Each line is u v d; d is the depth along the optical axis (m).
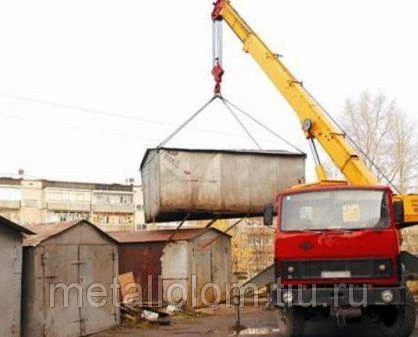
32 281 14.12
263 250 35.41
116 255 16.92
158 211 21.14
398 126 41.16
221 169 21.81
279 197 12.01
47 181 74.00
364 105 41.53
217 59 19.80
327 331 13.76
